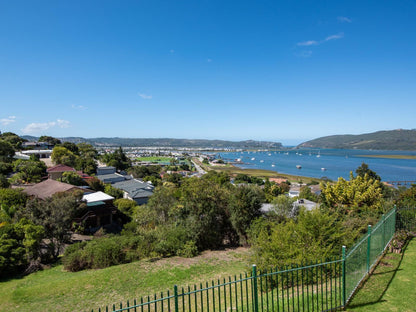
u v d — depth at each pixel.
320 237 10.48
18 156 76.94
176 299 5.74
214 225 21.22
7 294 13.32
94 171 80.19
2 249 17.59
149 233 19.83
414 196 24.19
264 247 11.77
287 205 21.52
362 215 18.31
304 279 9.50
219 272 14.56
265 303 8.41
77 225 32.25
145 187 58.09
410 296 7.97
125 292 12.25
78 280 13.98
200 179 23.08
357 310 7.32
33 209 22.44
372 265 10.09
